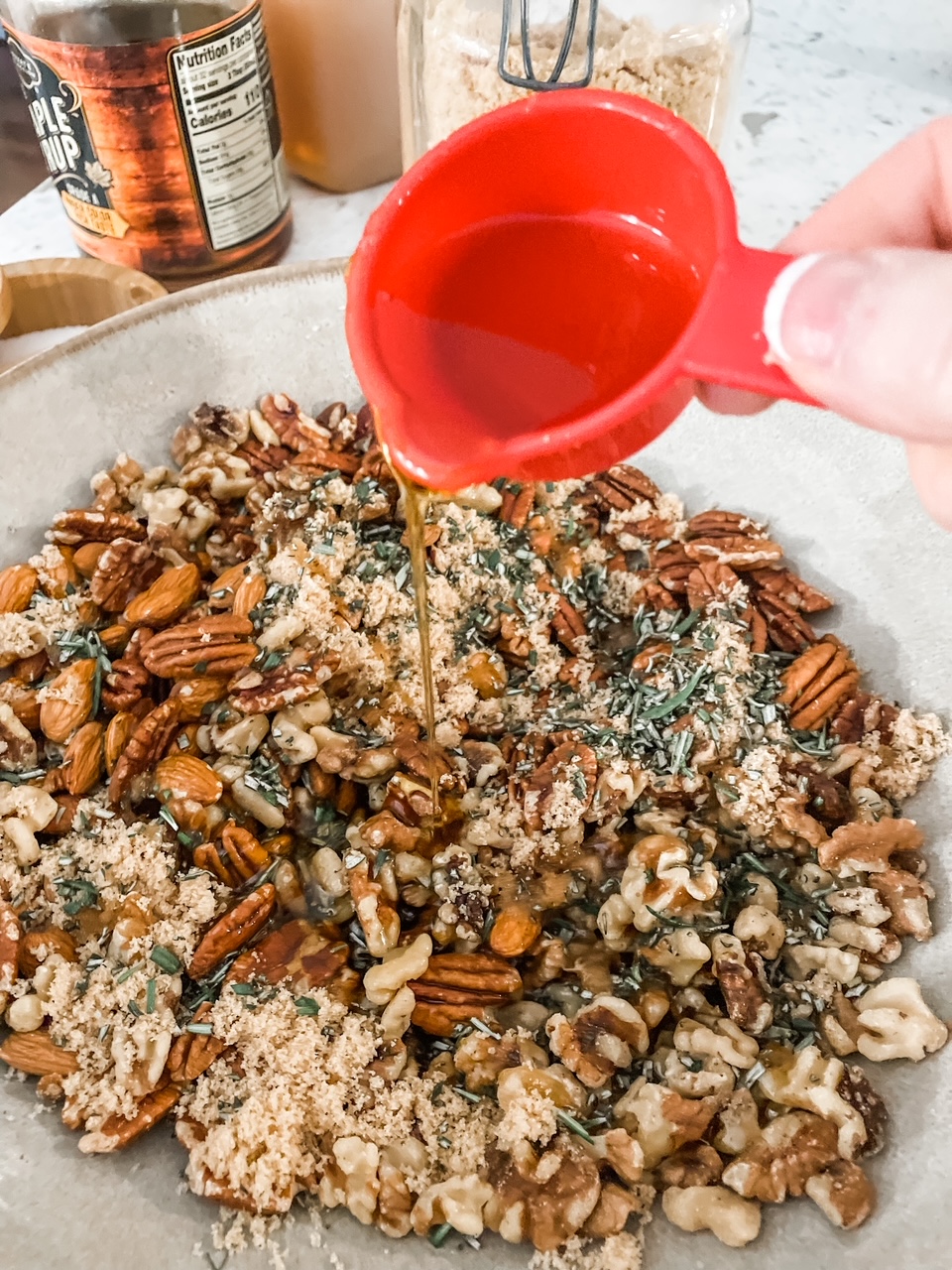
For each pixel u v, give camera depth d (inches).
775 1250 6.8
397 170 15.0
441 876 8.9
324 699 9.9
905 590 9.9
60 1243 6.6
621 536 11.1
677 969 8.6
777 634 10.4
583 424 5.8
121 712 9.6
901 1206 6.7
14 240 14.6
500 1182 7.4
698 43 10.1
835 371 5.7
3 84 18.4
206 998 8.3
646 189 6.4
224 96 11.3
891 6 15.8
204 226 12.2
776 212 14.3
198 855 9.0
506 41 8.8
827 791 9.2
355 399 11.8
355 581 10.5
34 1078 7.8
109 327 10.3
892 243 8.5
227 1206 7.1
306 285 10.8
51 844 9.2
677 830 9.3
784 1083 7.7
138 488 10.9
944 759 9.1
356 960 8.8
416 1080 8.0
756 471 11.0
